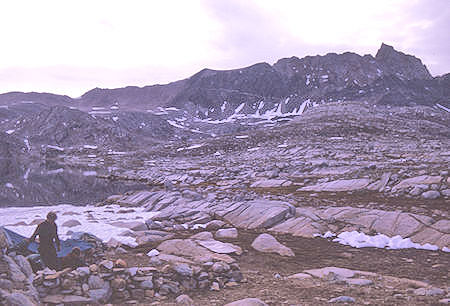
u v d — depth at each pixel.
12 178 50.62
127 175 55.97
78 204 26.52
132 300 6.41
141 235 13.48
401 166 26.12
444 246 11.32
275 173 34.06
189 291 7.03
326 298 6.27
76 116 178.00
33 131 172.12
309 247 11.77
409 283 7.46
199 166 62.38
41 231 7.56
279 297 6.40
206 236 12.82
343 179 25.03
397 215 13.77
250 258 10.32
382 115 128.88
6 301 4.73
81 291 6.08
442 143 70.12
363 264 9.71
